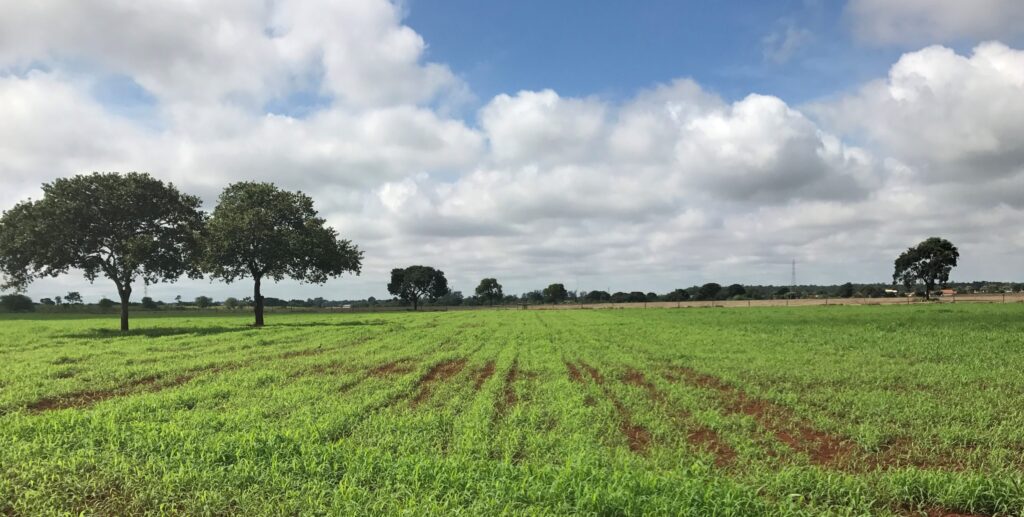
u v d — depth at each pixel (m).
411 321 60.22
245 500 7.49
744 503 7.30
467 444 10.13
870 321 43.06
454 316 77.12
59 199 39.31
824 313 57.31
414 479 8.13
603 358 23.95
